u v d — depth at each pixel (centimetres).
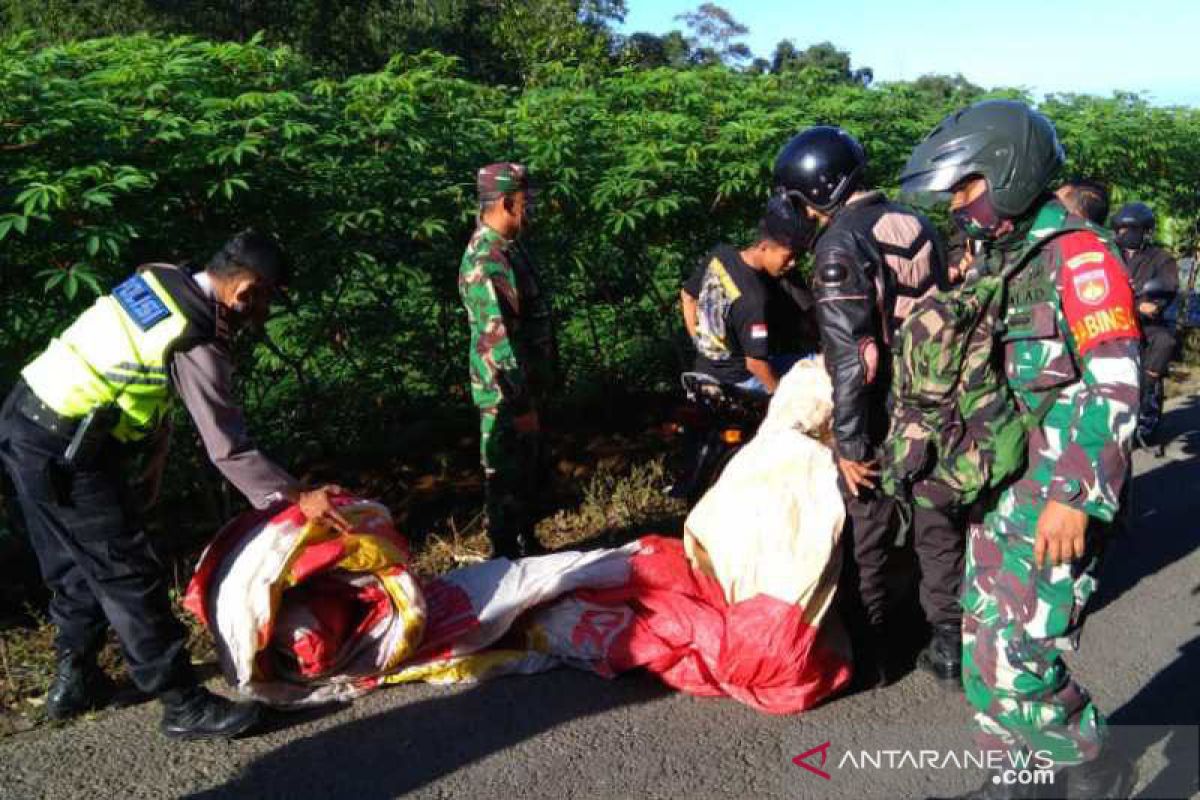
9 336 389
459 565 450
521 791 297
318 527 327
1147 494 567
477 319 408
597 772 306
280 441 491
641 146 570
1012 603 249
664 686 355
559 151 540
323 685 343
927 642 390
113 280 398
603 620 367
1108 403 227
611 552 391
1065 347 238
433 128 520
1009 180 244
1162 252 615
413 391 563
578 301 612
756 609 334
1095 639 394
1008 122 247
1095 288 231
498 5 2803
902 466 259
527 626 371
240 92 488
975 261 265
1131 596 434
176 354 296
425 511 508
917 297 326
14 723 332
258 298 305
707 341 443
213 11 2188
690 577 379
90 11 2009
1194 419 718
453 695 349
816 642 345
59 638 328
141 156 412
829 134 340
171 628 314
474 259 408
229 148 410
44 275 371
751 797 295
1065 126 807
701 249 627
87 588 322
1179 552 482
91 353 295
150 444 321
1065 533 233
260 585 317
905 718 339
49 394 295
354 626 355
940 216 645
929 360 250
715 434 448
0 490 325
